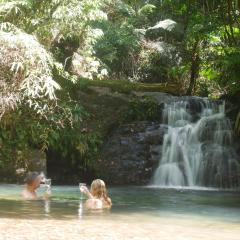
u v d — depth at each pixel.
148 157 13.14
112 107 13.70
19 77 10.60
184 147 13.39
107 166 12.94
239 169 13.02
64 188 10.27
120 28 19.05
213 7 13.53
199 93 17.09
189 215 6.47
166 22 19.02
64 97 12.97
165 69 18.78
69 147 12.59
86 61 16.91
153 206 7.46
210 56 16.22
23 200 7.50
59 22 12.73
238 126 13.47
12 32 10.80
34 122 12.02
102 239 4.51
